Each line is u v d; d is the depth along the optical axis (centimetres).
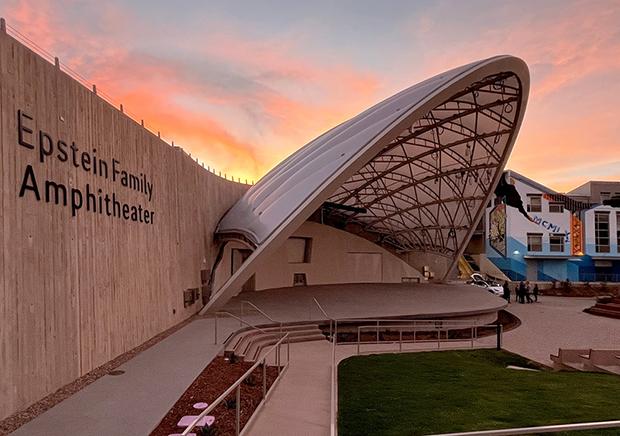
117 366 1075
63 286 900
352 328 1945
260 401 901
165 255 1597
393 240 4438
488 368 1377
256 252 1927
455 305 2412
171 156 1702
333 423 668
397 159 3078
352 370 1295
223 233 2438
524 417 892
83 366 978
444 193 3531
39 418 725
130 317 1255
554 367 1487
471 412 920
